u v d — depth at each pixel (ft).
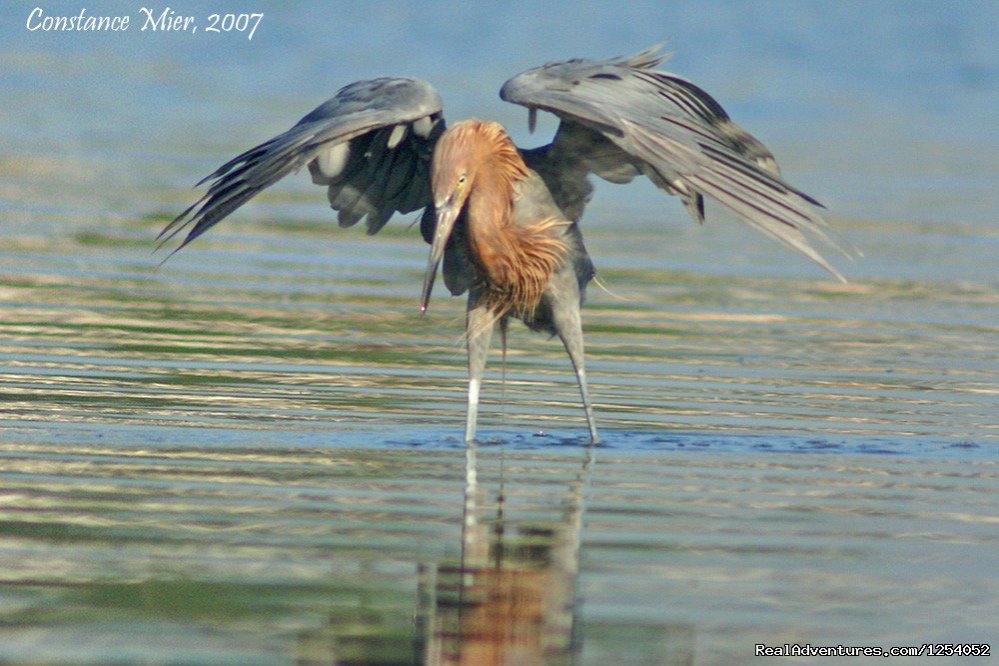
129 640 24.99
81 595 26.99
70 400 42.37
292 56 133.08
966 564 29.81
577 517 32.50
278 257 69.15
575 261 40.50
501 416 42.83
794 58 139.74
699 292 63.98
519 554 29.81
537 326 41.57
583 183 40.29
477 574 28.58
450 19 149.48
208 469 35.76
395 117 36.27
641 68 38.09
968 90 130.72
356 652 24.80
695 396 45.83
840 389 47.14
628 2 161.48
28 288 59.00
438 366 49.60
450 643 25.09
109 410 41.37
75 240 69.05
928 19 158.61
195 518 31.71
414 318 57.82
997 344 54.85
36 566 28.40
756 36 147.74
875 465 37.88
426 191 41.81
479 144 38.22
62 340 50.55
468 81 117.29
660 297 62.75
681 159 33.58
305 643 25.12
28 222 72.28
